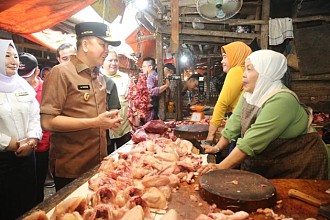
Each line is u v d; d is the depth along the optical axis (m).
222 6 5.23
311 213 1.92
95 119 2.88
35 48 7.18
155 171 2.50
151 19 6.48
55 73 2.97
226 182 2.20
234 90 4.03
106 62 5.64
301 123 2.76
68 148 3.12
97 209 1.74
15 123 3.75
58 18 5.11
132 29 7.98
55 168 3.16
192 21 6.87
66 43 4.96
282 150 2.81
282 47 6.97
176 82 6.68
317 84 6.66
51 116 2.90
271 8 7.82
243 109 3.14
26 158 3.91
